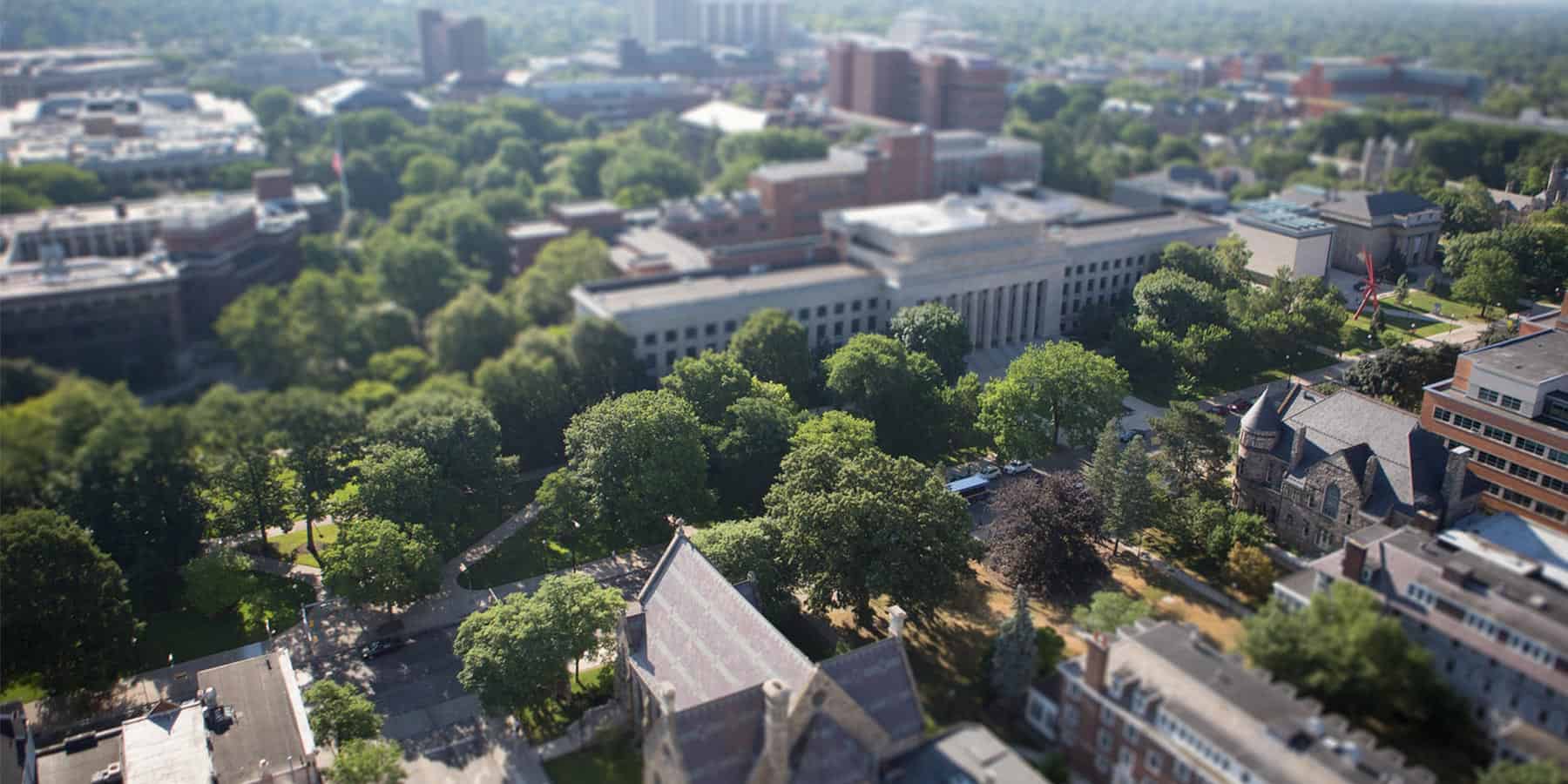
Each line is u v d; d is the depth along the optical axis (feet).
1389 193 626.64
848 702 336.49
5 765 372.58
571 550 558.56
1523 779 292.40
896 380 597.11
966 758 330.95
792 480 483.10
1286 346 570.05
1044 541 445.78
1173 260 645.51
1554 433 420.77
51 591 456.45
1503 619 331.57
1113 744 333.01
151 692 469.57
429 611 515.09
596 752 409.28
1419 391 498.28
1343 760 290.56
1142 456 457.27
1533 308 539.70
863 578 443.32
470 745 420.36
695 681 383.04
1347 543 375.45
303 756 399.65
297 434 624.59
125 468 593.42
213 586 502.79
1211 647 350.84
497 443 587.68
